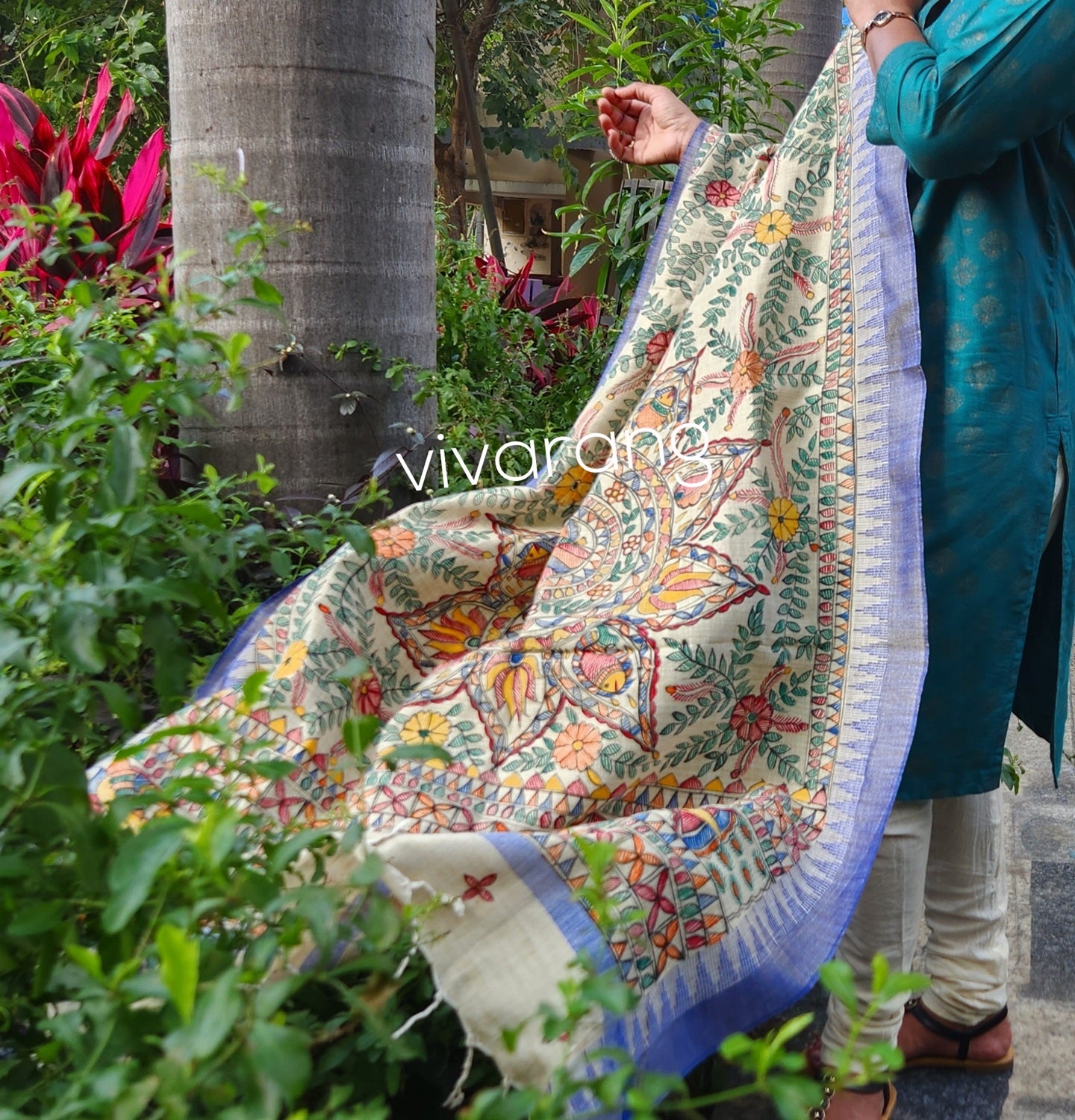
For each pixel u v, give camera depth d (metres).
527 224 13.57
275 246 2.55
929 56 1.51
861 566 1.62
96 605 0.97
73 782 0.96
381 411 2.70
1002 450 1.58
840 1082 0.84
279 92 2.49
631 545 1.77
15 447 1.32
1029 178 1.64
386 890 1.19
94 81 7.50
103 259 2.90
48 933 0.91
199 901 0.87
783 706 1.61
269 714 1.54
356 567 1.70
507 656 1.56
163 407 1.18
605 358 4.08
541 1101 0.82
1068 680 1.67
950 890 1.78
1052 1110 1.79
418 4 2.64
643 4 3.26
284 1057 0.75
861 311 1.69
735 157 2.03
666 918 1.31
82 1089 0.82
